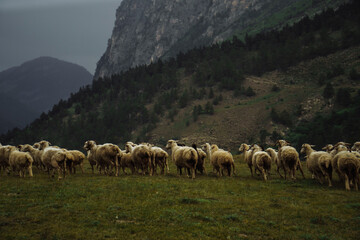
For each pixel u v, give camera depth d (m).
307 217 10.42
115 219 9.56
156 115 196.25
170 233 8.48
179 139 160.50
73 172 21.91
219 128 162.38
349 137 98.19
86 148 22.45
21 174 18.44
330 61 188.38
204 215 10.17
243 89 197.62
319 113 141.62
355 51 182.50
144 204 11.31
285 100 168.38
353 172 15.15
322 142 107.31
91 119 199.62
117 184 15.20
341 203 12.24
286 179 18.53
